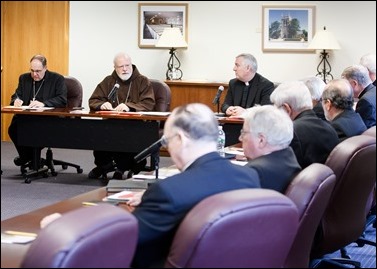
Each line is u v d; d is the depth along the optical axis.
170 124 1.92
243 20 7.62
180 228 1.54
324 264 3.52
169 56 7.88
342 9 7.36
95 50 8.12
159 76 7.93
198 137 1.88
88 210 1.37
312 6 7.43
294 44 7.52
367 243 3.99
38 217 2.22
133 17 7.95
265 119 2.38
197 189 1.79
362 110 4.21
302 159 3.02
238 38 7.66
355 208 2.85
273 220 1.58
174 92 7.39
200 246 1.49
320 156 3.03
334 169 2.67
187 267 1.51
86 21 8.11
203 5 7.71
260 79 5.65
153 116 5.21
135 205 2.36
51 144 5.51
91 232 1.29
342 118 3.50
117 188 2.67
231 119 4.95
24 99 6.12
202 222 1.49
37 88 6.10
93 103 5.90
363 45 7.34
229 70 7.71
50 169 6.20
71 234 1.27
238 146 4.00
